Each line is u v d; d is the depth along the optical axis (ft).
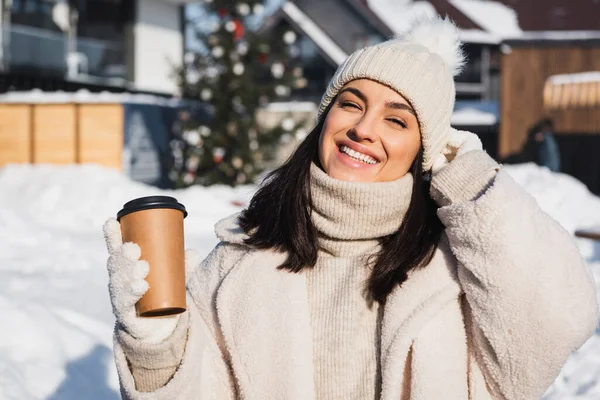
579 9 100.07
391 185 6.67
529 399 6.18
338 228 6.84
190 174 60.49
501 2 103.55
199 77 61.36
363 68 6.89
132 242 5.85
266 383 6.54
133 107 62.64
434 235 6.83
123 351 6.05
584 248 32.58
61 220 43.47
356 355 6.64
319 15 106.63
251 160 59.31
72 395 15.02
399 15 103.24
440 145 7.01
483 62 100.94
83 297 22.67
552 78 79.00
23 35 64.03
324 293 6.90
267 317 6.71
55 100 59.77
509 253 5.95
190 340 6.10
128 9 78.89
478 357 6.40
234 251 7.29
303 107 75.92
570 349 6.04
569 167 80.43
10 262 28.14
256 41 60.39
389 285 6.62
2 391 14.23
